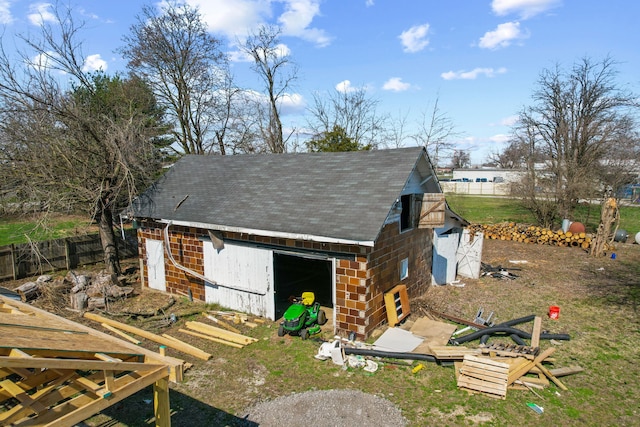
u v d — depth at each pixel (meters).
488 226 23.11
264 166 13.25
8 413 3.63
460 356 7.57
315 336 9.20
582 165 24.42
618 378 7.28
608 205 17.56
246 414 6.27
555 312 10.14
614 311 10.73
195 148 26.80
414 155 10.55
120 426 6.03
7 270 14.52
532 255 18.16
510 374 6.96
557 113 25.70
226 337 9.12
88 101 14.65
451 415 6.16
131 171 13.19
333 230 8.60
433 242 13.19
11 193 12.22
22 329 4.44
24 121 12.13
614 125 24.30
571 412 6.23
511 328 8.99
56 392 4.00
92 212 12.88
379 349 8.20
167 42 23.95
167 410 4.68
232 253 10.74
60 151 12.20
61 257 16.03
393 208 9.83
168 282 12.58
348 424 5.96
